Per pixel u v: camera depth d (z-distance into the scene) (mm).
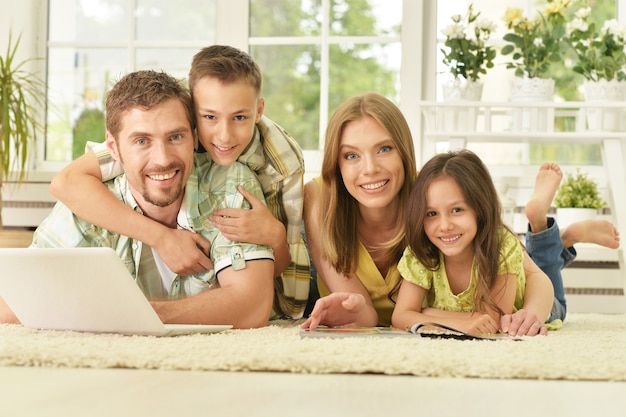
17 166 3480
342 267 1944
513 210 3295
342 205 1931
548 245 2176
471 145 3615
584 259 3018
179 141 1730
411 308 1834
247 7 3648
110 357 1139
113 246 1861
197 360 1118
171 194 1748
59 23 3799
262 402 861
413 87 3551
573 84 3609
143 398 880
